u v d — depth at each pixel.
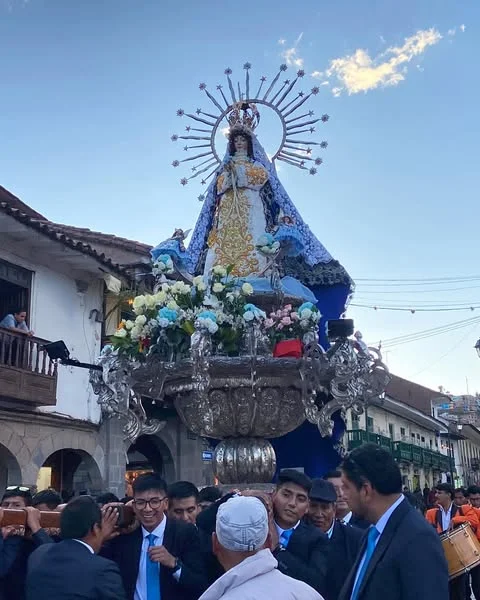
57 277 16.45
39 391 14.55
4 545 4.18
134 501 4.48
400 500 3.30
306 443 8.61
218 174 8.06
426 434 44.91
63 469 17.45
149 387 6.66
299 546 4.31
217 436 6.55
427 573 2.94
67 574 3.51
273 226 7.89
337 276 8.24
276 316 6.76
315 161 8.31
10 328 14.07
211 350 6.27
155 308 6.72
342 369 6.27
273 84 8.38
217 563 4.33
